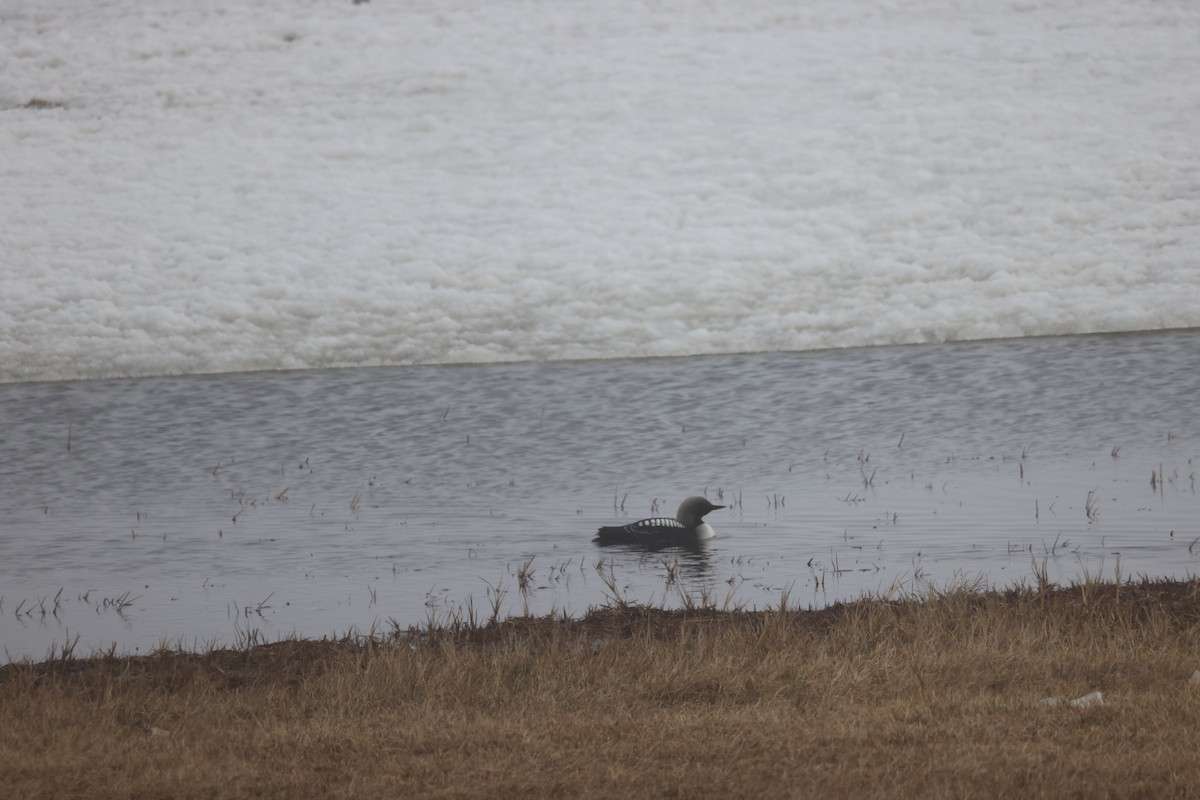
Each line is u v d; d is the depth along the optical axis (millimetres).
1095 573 32500
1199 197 88000
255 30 128625
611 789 17797
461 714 21672
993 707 20750
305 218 91938
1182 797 16703
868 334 72625
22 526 41781
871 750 18797
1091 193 89875
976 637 25547
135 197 95312
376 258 85375
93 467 51000
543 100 111875
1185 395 57344
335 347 73062
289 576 35125
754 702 22109
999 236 85000
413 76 117375
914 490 43844
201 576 35281
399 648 25641
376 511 43125
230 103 113312
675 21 128000
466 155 102750
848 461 49062
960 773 17688
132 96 114688
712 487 45625
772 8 129500
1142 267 79000
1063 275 78938
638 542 37844
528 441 54094
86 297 78875
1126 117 101562
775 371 66000
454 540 38938
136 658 26750
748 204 92500
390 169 100875
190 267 83688
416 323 76375
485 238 88250
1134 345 67312
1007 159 96000
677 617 28797
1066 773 17531
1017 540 36688
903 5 128500
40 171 99812
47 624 30828
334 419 58906
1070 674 22828
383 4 135625
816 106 107938
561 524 40875
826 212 90312
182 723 21688
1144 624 26344
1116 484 43344
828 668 23516
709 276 81750
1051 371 62969
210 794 17984
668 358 70188
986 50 116375
